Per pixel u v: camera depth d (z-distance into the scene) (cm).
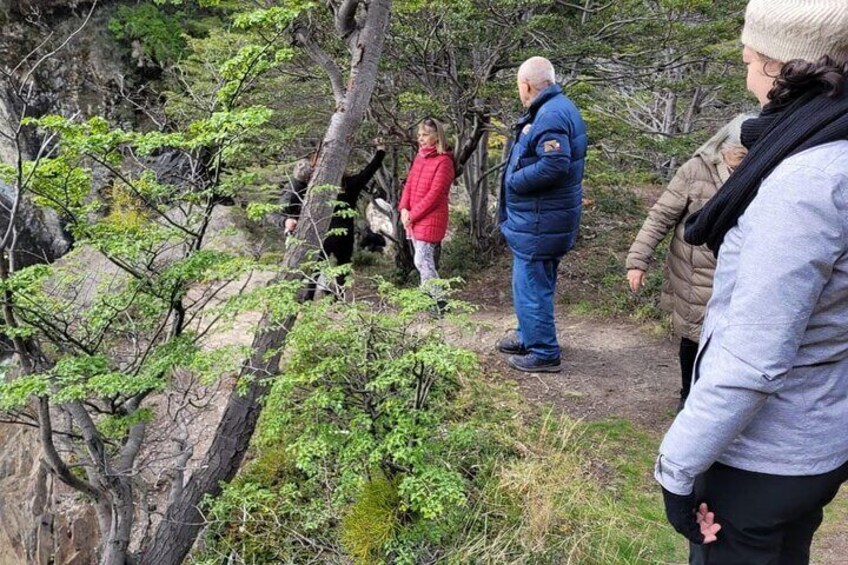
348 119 303
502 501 273
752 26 130
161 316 269
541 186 361
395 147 646
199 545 286
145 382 223
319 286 262
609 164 691
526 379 406
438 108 547
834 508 285
